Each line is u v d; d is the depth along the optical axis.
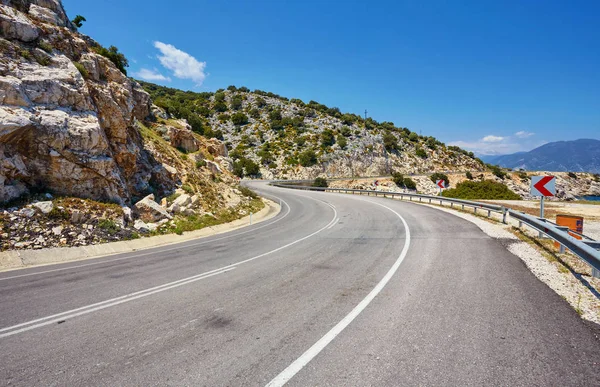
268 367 3.18
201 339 3.85
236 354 3.46
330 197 33.22
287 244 10.57
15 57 11.80
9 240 9.45
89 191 12.97
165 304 5.14
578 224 9.13
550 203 23.75
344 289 5.57
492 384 2.80
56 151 11.84
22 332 4.20
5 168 10.56
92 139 12.84
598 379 2.83
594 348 3.36
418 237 10.50
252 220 20.05
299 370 3.11
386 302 4.86
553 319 4.09
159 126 26.27
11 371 3.25
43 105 11.87
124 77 18.95
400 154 95.06
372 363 3.20
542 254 7.65
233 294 5.53
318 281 6.12
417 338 3.69
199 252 10.05
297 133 90.94
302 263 7.69
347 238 11.05
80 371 3.21
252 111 104.75
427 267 6.80
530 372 2.96
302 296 5.29
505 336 3.66
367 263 7.39
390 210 19.56
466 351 3.36
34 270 8.10
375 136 95.50
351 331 3.93
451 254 7.93
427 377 2.93
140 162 17.41
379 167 84.69
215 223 17.14
